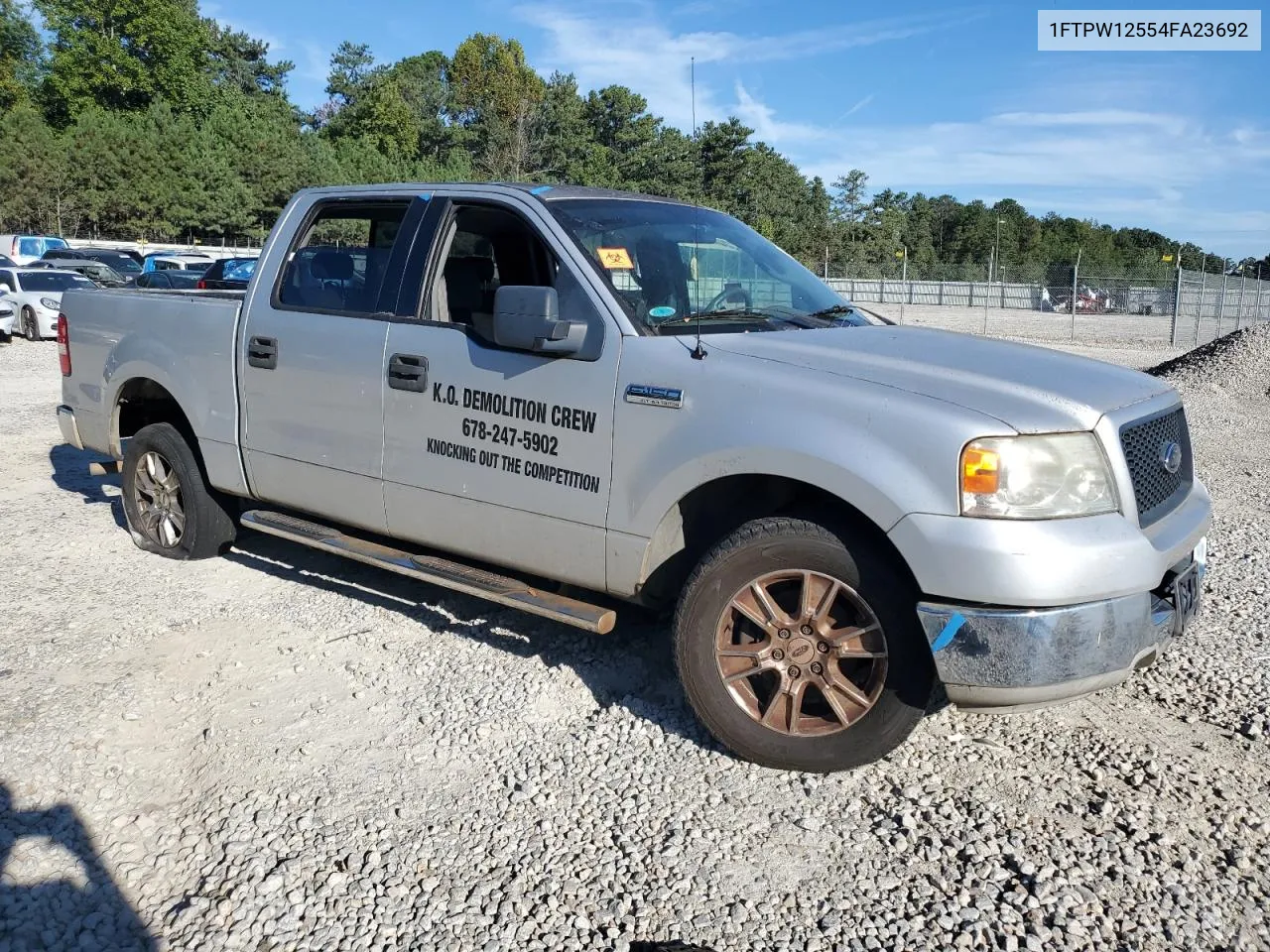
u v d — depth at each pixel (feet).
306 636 15.31
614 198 14.64
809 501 11.64
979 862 9.93
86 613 16.17
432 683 13.73
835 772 11.50
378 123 299.58
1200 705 13.19
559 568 13.00
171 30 270.05
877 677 10.87
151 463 18.88
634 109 206.18
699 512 12.41
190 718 12.88
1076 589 9.87
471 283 14.37
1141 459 11.14
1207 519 12.12
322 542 15.31
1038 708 10.34
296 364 15.48
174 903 9.55
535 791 11.20
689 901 9.46
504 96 333.21
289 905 9.41
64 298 20.24
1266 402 41.75
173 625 15.72
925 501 10.18
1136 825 10.50
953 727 12.51
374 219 15.39
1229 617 16.28
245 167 206.08
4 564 18.57
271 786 11.26
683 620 11.66
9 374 48.83
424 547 15.70
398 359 14.17
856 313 14.78
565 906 9.40
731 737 11.57
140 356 18.12
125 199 189.47
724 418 11.32
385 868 9.93
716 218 15.85
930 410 10.40
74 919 9.30
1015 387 10.83
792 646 11.24
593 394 12.32
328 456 15.24
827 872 9.86
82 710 12.86
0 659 14.38
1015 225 347.56
